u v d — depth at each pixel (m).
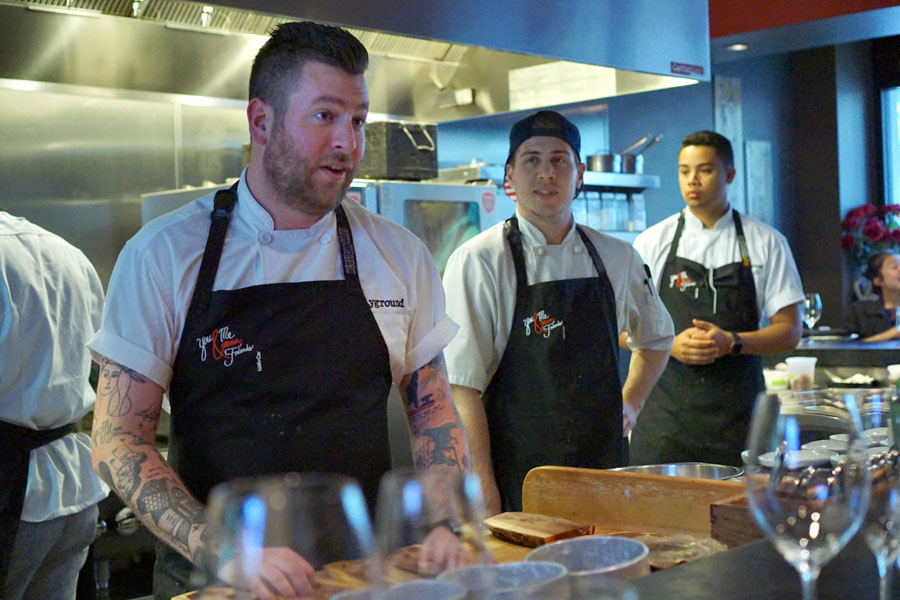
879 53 7.78
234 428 1.42
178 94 3.46
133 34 3.30
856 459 0.83
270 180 1.44
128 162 3.39
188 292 1.44
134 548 2.86
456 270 2.26
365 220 1.59
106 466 1.35
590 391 2.24
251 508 0.68
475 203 3.66
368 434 1.48
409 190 3.41
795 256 7.65
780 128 7.42
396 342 1.54
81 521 2.37
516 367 2.25
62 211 3.24
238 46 3.57
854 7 4.98
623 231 5.21
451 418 1.59
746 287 3.17
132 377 1.41
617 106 5.78
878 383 3.78
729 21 5.41
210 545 0.70
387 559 0.76
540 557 1.01
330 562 0.68
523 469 2.24
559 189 2.25
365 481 1.46
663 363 2.55
